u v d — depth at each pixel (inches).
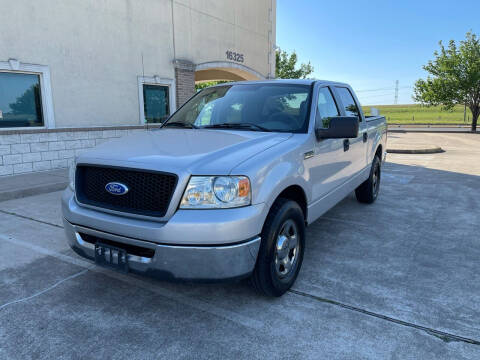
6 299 117.3
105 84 362.0
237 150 109.3
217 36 506.3
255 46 597.9
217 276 96.8
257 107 148.6
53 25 314.5
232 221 94.7
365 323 104.7
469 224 195.6
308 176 128.1
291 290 123.7
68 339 97.2
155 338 97.7
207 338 97.7
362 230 185.8
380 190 280.5
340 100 178.2
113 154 110.3
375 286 126.6
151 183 99.9
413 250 159.5
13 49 290.2
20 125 305.7
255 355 91.0
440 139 834.8
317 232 182.5
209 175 96.1
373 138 220.1
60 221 195.5
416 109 4232.3
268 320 106.0
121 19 369.7
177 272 96.9
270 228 107.0
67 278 132.3
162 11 413.7
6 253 153.6
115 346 94.4
